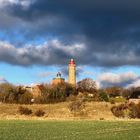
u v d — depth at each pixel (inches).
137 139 2257.6
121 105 6653.5
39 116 6289.4
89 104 6988.2
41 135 2445.9
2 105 6884.8
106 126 3649.1
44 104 7283.5
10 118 5634.8
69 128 3277.6
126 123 4274.1
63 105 6943.9
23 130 2933.1
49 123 4146.2
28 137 2277.3
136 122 4554.6
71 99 7583.7
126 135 2519.7
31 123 4104.3
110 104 6993.1
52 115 6328.7
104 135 2502.5
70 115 6397.6
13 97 7608.3
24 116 6190.9
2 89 7696.9
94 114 6432.1
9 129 3038.9
